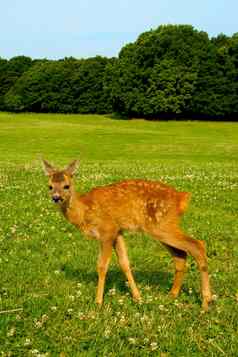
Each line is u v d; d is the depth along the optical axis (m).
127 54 84.94
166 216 8.05
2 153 42.22
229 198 16.47
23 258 10.30
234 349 6.73
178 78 81.31
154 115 84.88
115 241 8.46
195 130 69.00
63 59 105.19
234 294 8.60
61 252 10.85
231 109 83.25
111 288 8.84
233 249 11.36
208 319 7.54
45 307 7.76
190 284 9.07
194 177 21.31
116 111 90.31
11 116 90.12
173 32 83.81
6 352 6.53
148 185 8.36
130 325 7.33
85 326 7.22
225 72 83.69
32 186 18.58
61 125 71.06
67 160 36.94
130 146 49.16
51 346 6.71
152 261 10.48
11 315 7.44
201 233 12.48
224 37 90.31
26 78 101.31
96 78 97.75
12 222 12.89
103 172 23.92
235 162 35.78
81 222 8.35
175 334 7.04
